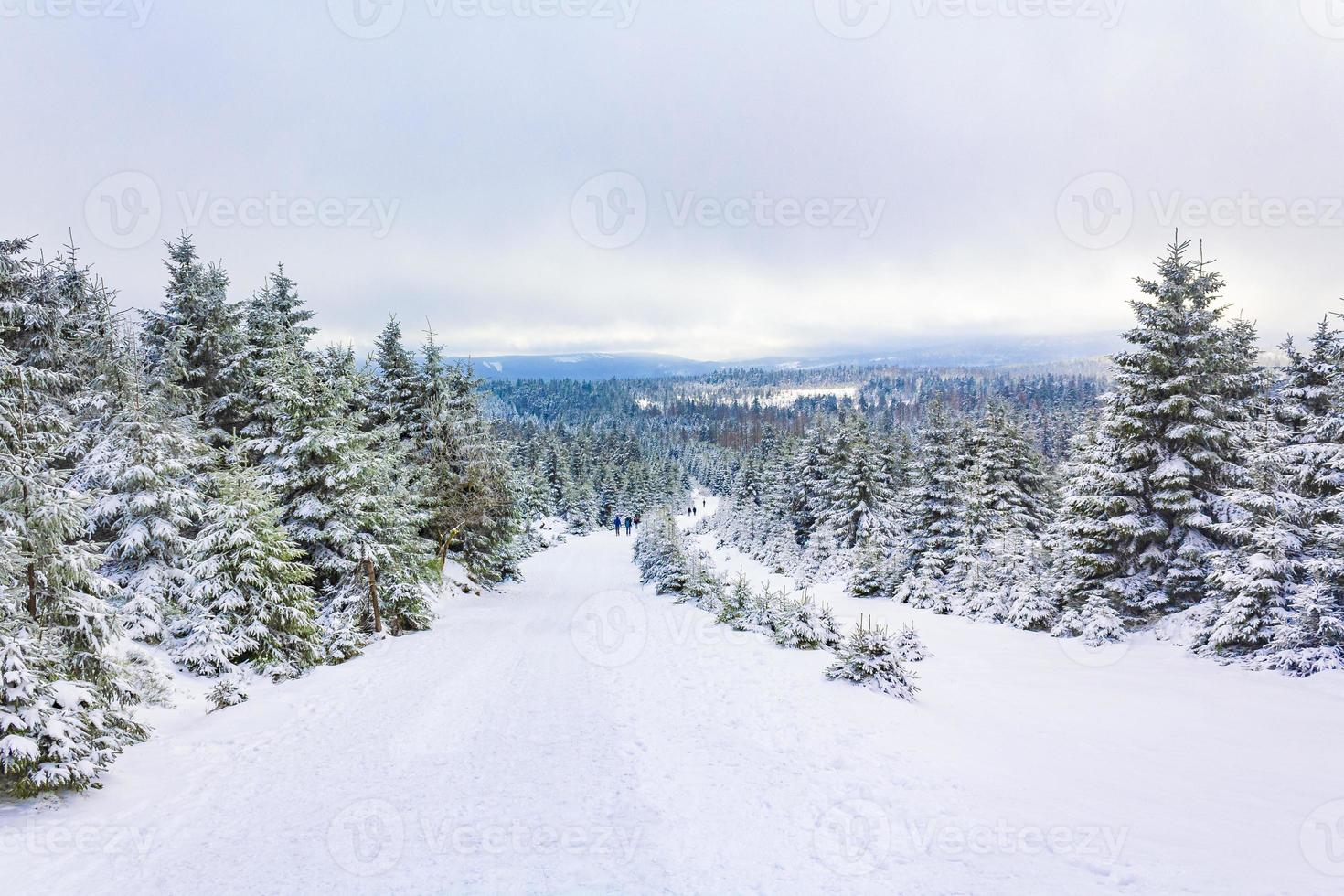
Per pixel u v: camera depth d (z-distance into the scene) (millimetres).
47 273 16969
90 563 9219
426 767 8742
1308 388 21016
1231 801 6746
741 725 9898
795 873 5621
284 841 6633
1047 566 22906
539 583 32250
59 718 7359
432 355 28172
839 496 37562
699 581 23500
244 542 13797
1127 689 11773
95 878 5906
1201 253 17484
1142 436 18234
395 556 19844
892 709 10398
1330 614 12047
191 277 20078
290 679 13570
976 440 31969
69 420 15578
